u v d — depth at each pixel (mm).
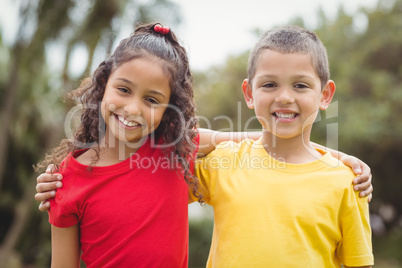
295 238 1704
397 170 12250
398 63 11312
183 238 1874
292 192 1761
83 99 2012
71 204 1787
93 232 1815
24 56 8148
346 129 10750
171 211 1839
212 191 1884
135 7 7867
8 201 9961
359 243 1752
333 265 1791
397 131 10602
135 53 1784
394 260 11633
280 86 1774
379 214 14094
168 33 1955
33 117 9648
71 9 7605
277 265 1680
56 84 9602
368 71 11266
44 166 1992
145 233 1796
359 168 1854
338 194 1757
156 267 1793
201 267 10945
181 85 1912
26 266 10172
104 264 1814
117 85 1785
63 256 1837
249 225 1737
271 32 1884
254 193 1780
